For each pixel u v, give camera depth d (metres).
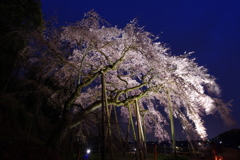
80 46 12.21
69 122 10.38
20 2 12.40
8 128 11.89
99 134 9.23
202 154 13.38
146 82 13.55
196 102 12.66
